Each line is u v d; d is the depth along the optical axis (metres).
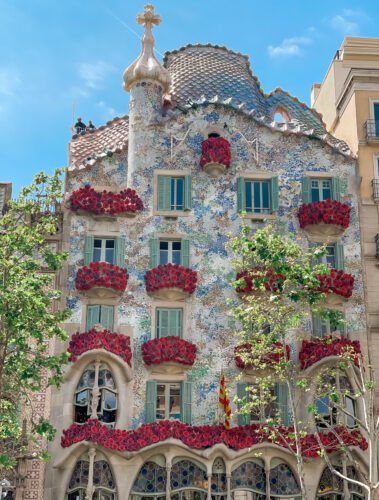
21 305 29.27
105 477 35.62
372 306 40.25
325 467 36.72
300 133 43.12
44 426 29.72
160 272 39.28
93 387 36.91
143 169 41.94
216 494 35.75
